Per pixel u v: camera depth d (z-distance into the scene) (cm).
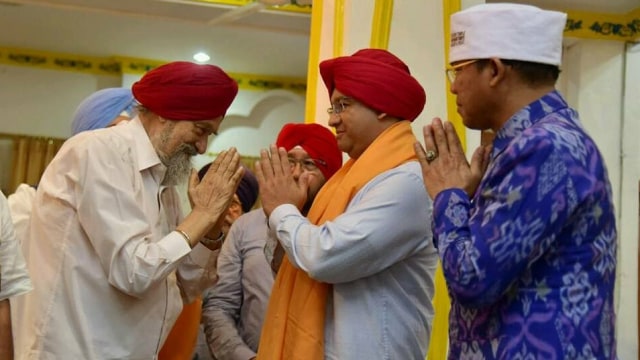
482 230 136
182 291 218
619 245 531
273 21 538
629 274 528
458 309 151
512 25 146
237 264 274
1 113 743
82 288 192
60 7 515
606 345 138
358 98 188
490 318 142
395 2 298
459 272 136
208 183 202
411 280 186
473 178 151
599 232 138
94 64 761
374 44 294
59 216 194
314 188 225
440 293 286
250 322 263
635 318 523
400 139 188
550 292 136
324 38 304
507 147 143
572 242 137
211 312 266
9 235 186
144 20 623
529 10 147
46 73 752
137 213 192
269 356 186
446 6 298
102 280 192
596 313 136
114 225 187
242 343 256
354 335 179
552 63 147
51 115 752
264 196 192
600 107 542
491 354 140
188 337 237
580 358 133
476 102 151
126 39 687
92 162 190
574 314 135
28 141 745
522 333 136
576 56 550
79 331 190
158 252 188
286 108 796
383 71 187
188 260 216
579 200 134
